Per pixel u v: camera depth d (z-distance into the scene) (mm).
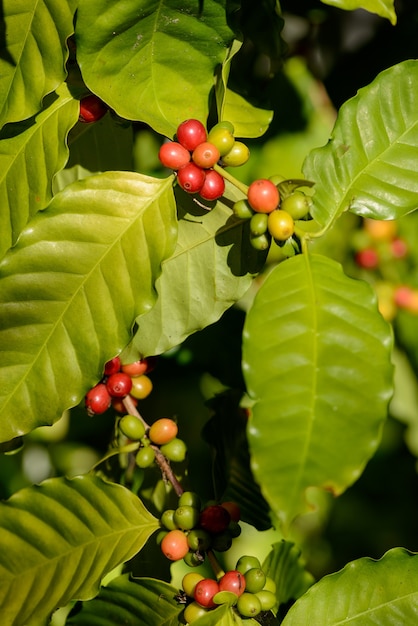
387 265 1130
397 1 1057
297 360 735
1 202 803
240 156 771
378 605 808
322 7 1050
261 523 924
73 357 780
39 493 800
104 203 780
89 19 770
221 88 776
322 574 1230
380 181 797
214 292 834
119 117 823
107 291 778
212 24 780
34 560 795
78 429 1109
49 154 798
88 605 816
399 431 1214
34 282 776
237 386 1013
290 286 749
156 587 807
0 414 778
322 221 788
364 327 741
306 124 1062
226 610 765
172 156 761
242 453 935
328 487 720
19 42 776
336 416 728
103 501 809
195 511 801
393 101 806
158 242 777
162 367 1041
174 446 841
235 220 826
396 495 1250
